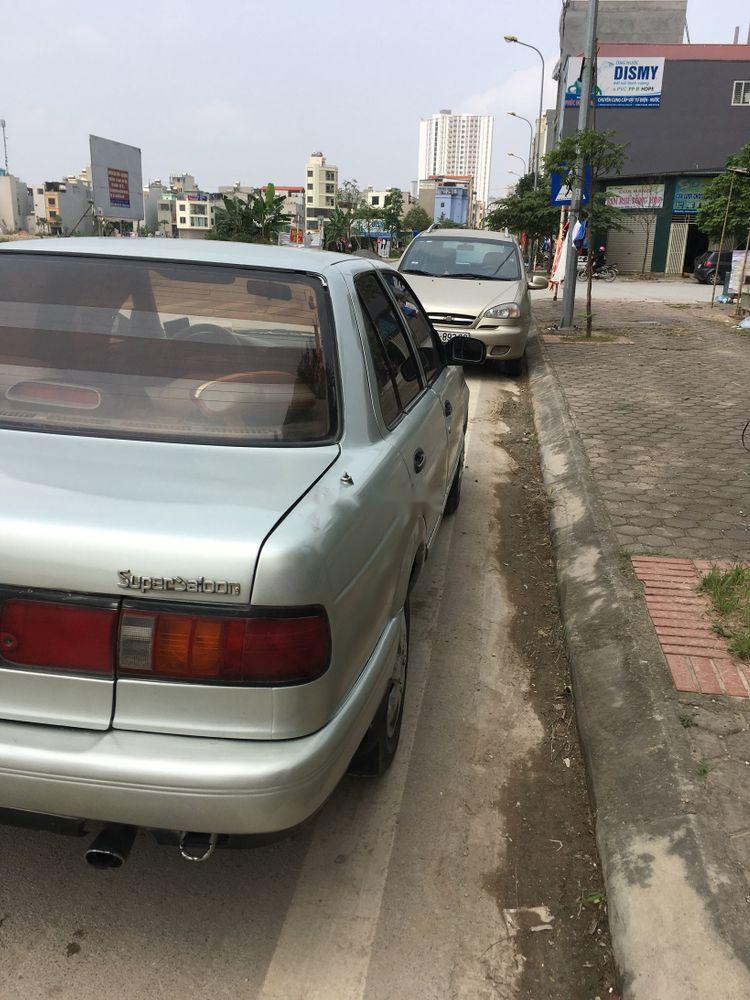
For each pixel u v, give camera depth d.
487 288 10.17
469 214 149.12
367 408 2.48
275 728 1.76
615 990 2.09
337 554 1.89
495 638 3.92
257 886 2.38
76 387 2.31
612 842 2.47
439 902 2.36
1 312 2.50
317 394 2.36
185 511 1.79
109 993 2.02
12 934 2.17
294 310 2.54
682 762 2.67
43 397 2.29
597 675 3.34
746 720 2.93
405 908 2.33
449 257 10.93
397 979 2.10
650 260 39.62
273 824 1.77
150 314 2.50
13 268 2.62
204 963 2.12
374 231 106.88
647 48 40.66
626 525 4.82
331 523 1.90
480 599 4.32
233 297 2.53
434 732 3.16
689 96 40.94
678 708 2.98
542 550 5.02
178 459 2.06
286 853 2.51
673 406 8.19
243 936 2.20
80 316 2.49
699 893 2.17
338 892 2.37
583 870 2.50
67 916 2.23
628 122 41.59
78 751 1.72
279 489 1.96
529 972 2.14
